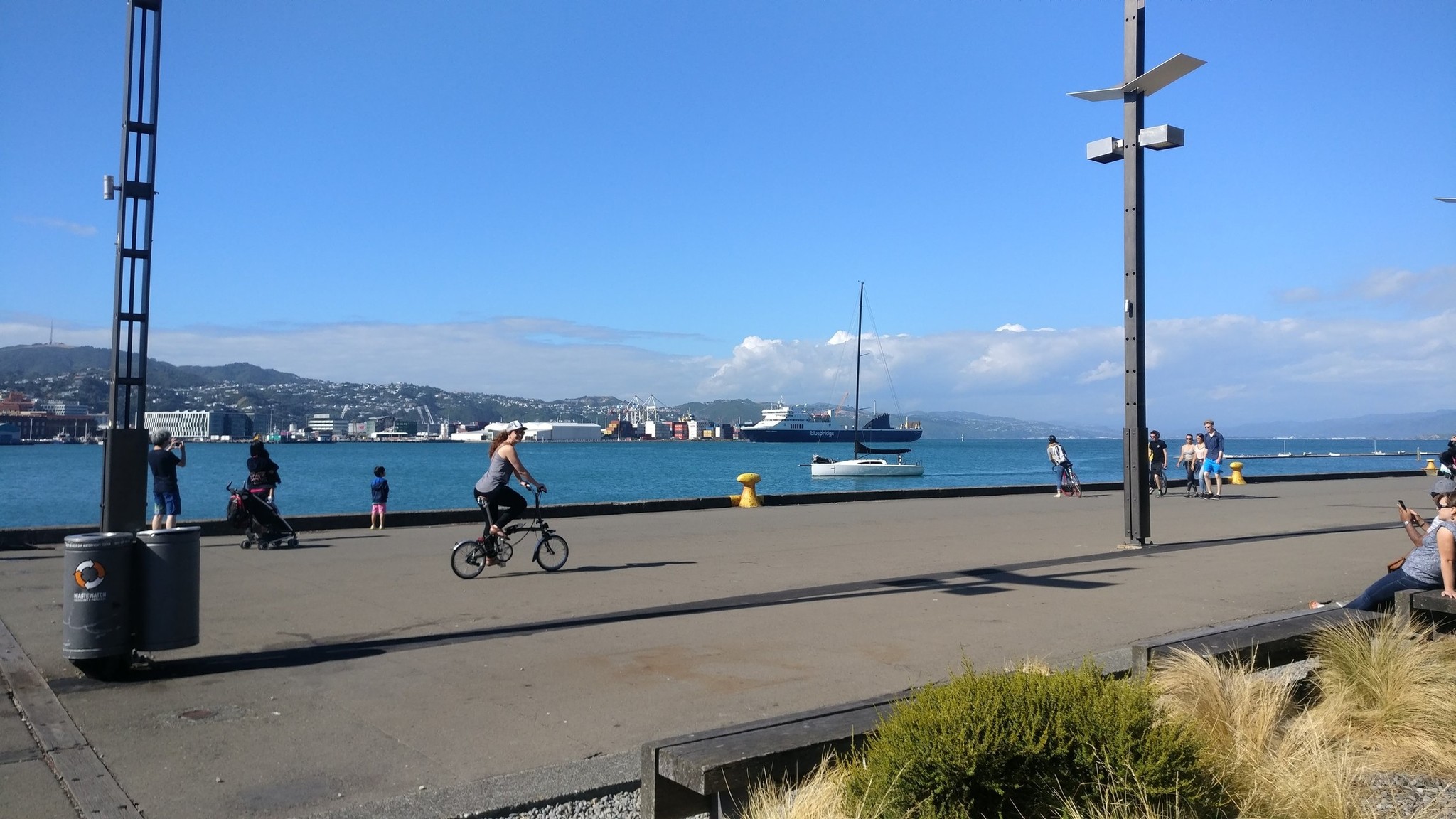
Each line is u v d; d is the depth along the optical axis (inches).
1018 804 153.8
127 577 285.6
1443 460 705.6
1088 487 1232.2
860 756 166.6
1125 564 532.7
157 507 650.2
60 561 551.2
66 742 226.7
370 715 251.0
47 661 305.0
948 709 157.2
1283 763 182.1
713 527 749.9
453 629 361.1
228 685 279.7
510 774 205.2
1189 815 154.7
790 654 317.4
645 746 163.0
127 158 318.3
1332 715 218.5
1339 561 543.2
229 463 4436.5
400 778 205.2
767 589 451.5
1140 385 603.8
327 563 545.6
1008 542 641.0
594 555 580.1
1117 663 281.7
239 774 206.8
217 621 376.8
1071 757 156.7
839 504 1006.4
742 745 161.2
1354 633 246.2
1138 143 586.6
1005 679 169.6
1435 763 203.3
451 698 267.0
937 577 487.5
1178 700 203.8
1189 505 994.1
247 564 539.2
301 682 283.4
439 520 777.6
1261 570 507.5
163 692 272.5
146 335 319.6
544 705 260.1
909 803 152.2
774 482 2746.1
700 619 378.9
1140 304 599.2
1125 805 149.2
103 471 309.3
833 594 434.9
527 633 352.5
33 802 189.3
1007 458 6072.8
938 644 331.0
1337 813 168.1
